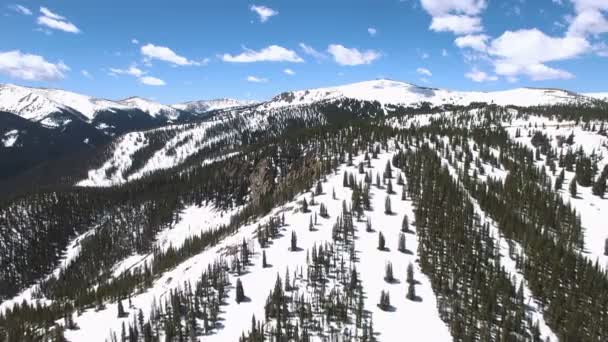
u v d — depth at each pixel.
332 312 131.75
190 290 158.25
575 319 127.88
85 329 169.12
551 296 140.38
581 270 154.62
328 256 159.00
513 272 157.25
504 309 130.00
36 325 188.75
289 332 124.75
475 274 146.12
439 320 129.50
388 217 191.62
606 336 124.75
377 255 162.88
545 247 167.62
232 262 168.38
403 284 146.38
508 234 181.12
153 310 157.75
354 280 142.88
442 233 172.38
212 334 132.75
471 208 197.50
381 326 126.38
